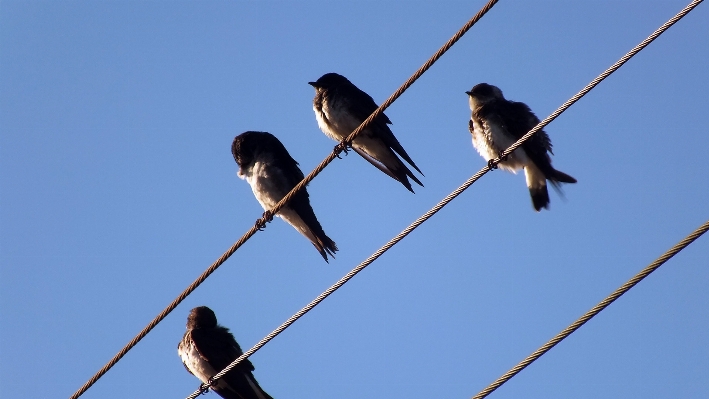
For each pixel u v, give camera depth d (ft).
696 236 24.94
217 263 38.93
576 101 32.14
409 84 37.76
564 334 27.12
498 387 28.04
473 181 33.37
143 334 39.86
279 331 36.29
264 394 47.78
